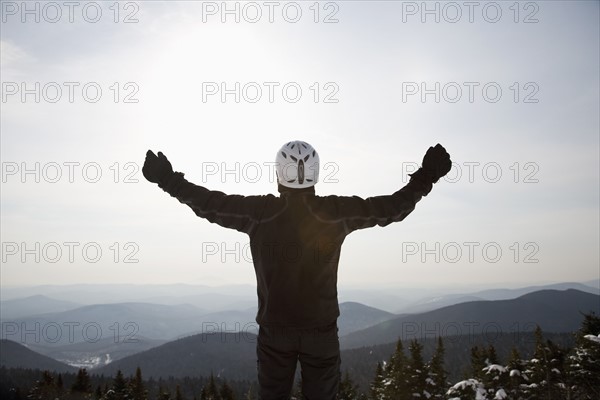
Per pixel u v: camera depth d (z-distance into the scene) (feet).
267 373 9.21
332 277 9.34
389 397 121.29
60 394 165.17
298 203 9.29
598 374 68.28
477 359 113.29
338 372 9.41
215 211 9.42
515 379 82.02
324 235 9.12
